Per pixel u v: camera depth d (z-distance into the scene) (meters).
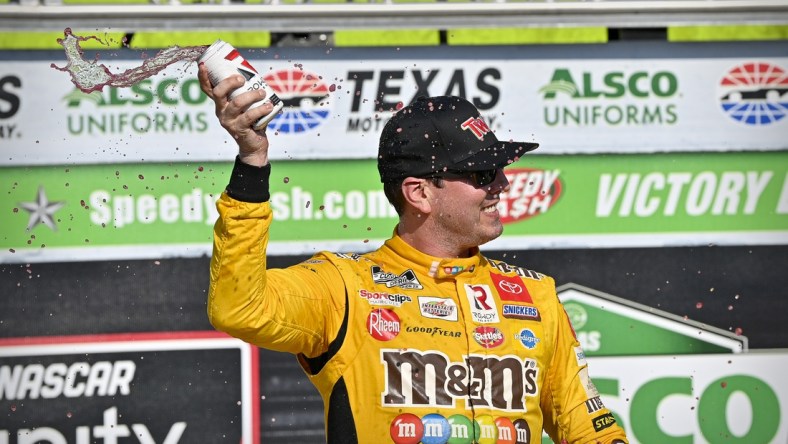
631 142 9.81
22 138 9.49
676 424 9.61
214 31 9.59
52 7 9.49
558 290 9.67
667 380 9.65
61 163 9.52
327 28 9.65
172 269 9.53
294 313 4.57
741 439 9.61
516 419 4.82
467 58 9.76
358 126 9.66
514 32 9.77
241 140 4.30
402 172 5.07
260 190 4.34
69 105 9.55
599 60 9.84
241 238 4.30
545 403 5.19
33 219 9.46
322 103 9.65
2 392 9.30
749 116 9.87
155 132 9.59
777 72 9.90
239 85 4.34
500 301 5.04
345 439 4.70
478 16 9.76
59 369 9.35
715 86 9.88
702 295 9.73
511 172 9.74
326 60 9.66
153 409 9.37
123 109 9.57
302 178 9.61
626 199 9.78
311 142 9.63
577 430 5.09
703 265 9.77
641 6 9.82
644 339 9.67
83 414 9.34
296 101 9.62
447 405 4.72
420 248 5.13
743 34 9.87
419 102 5.21
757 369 9.66
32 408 9.30
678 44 9.88
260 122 4.33
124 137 9.56
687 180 9.82
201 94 9.65
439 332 4.84
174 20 9.56
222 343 9.49
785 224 9.83
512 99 9.78
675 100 9.86
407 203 5.12
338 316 4.79
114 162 9.55
